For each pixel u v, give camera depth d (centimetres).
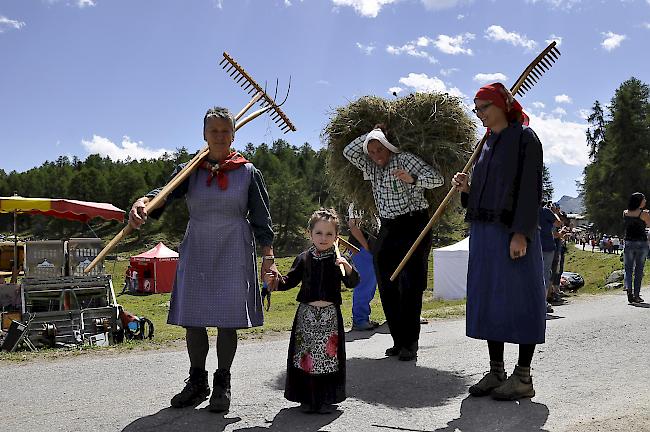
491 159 421
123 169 12531
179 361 581
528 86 491
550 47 480
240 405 411
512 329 409
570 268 2739
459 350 605
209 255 394
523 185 402
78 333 1109
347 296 2014
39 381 495
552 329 702
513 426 365
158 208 392
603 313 877
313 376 390
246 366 548
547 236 948
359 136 607
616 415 379
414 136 571
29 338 1075
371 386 464
